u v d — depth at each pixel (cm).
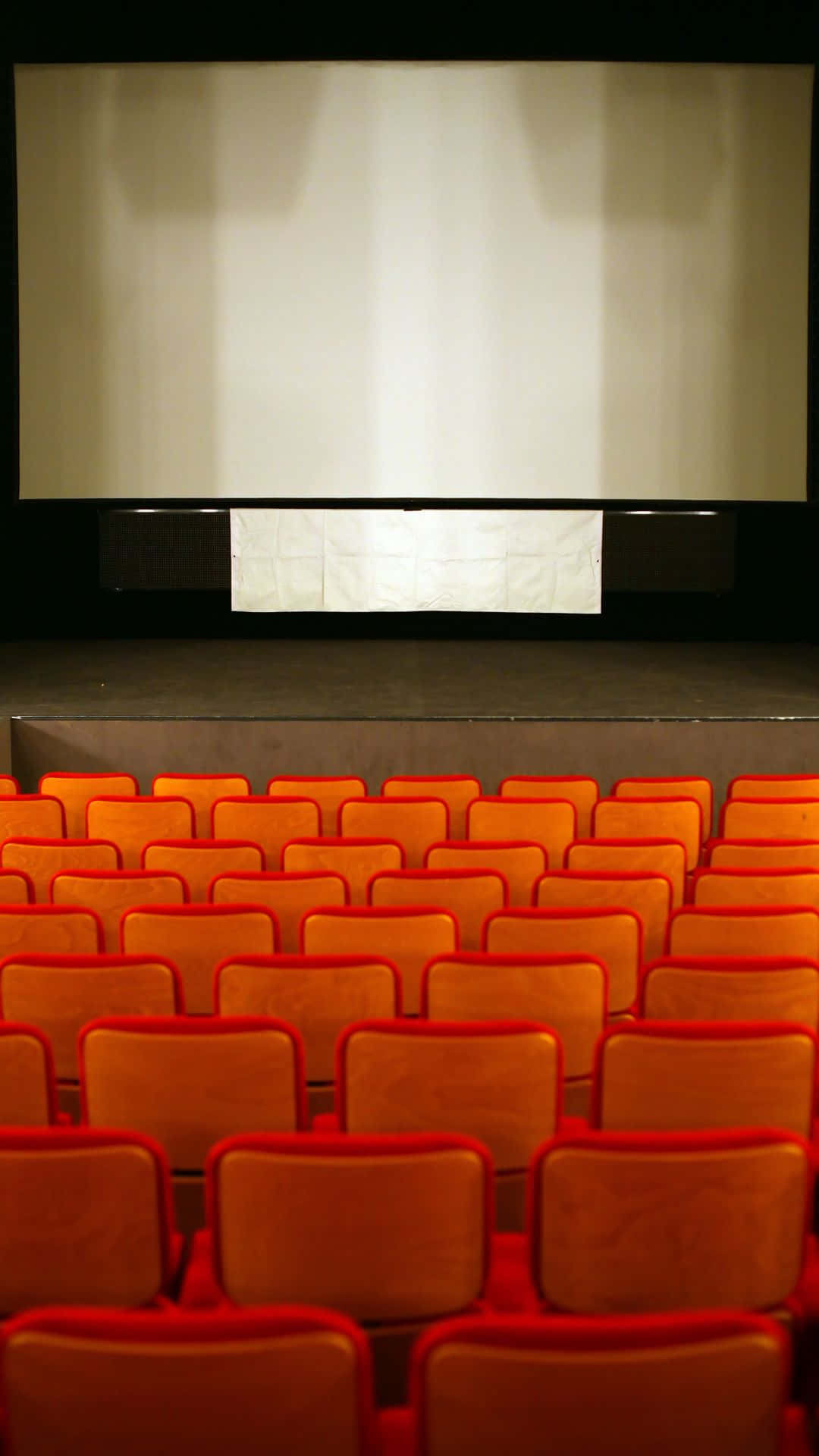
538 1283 189
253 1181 182
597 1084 238
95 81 886
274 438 920
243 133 891
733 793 581
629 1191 181
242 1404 134
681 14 865
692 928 344
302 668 906
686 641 1083
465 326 907
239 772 709
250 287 905
